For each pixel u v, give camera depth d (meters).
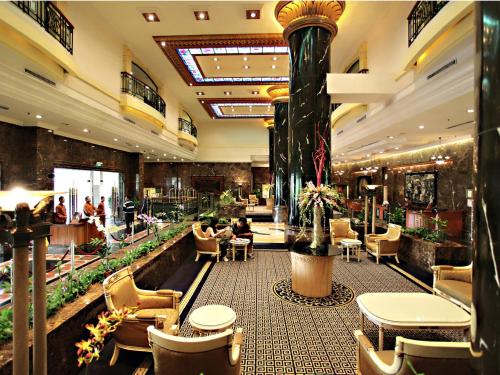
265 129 20.55
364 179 17.91
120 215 13.15
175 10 6.95
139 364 2.75
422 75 5.34
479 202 1.07
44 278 1.66
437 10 4.60
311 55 5.93
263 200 21.73
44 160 7.54
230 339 1.92
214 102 14.74
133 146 12.02
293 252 4.54
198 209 12.03
